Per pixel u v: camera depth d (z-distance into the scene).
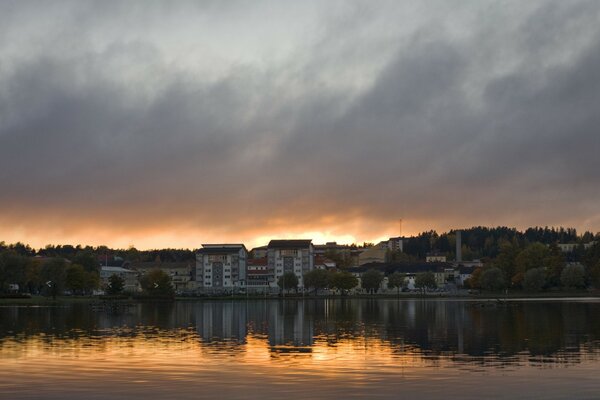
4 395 47.12
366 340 83.44
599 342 78.88
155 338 87.12
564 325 106.62
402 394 47.09
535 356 66.00
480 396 46.41
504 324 110.12
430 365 60.00
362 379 52.72
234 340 84.06
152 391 48.34
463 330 98.19
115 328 105.62
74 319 131.00
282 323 117.56
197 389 49.00
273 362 62.31
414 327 105.44
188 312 162.88
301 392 47.84
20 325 112.62
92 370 57.53
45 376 54.53
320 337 88.00
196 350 72.38
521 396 46.41
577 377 53.28
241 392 47.91
